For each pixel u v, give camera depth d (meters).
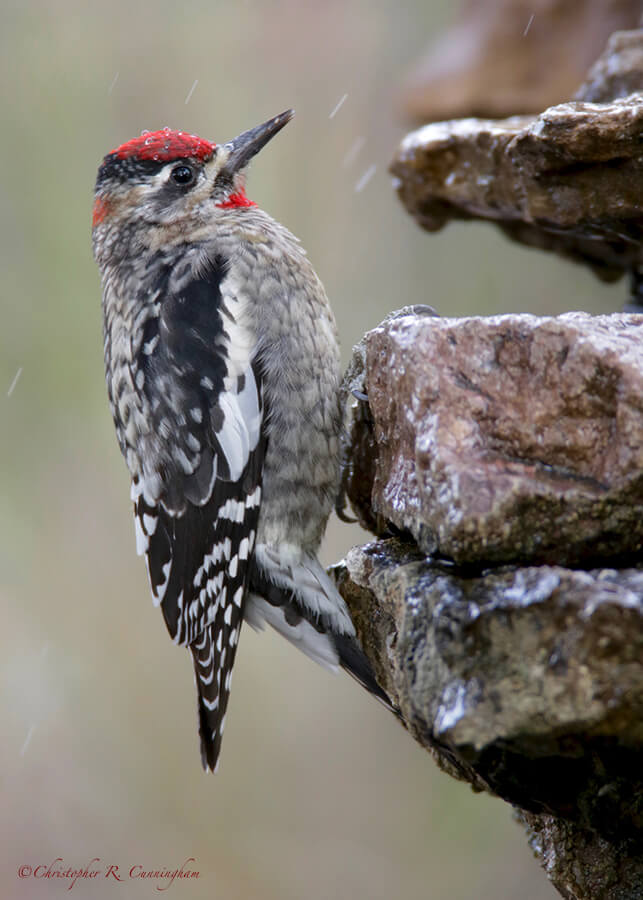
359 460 7.72
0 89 17.02
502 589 4.87
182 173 8.77
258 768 16.97
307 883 15.75
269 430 8.02
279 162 17.45
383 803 16.62
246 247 8.40
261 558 7.91
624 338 5.18
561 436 5.14
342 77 17.23
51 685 16.61
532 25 10.59
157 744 16.75
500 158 7.56
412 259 16.89
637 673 4.47
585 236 7.70
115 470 17.17
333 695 17.33
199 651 7.94
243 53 17.31
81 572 17.03
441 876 15.62
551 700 4.63
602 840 5.93
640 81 7.93
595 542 4.97
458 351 5.47
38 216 16.84
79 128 17.08
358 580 6.41
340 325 17.08
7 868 15.77
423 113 11.23
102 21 17.14
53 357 16.83
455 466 5.13
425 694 5.09
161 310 8.41
